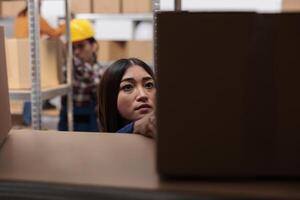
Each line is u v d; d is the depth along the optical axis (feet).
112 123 4.33
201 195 1.75
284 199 1.69
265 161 1.88
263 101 1.87
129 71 4.27
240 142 1.88
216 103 1.88
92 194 1.88
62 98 8.09
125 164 2.24
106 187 1.86
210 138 1.89
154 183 1.89
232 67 1.86
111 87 4.30
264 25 1.85
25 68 5.66
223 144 1.89
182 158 1.90
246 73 1.86
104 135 3.07
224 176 1.90
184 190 1.79
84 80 8.76
